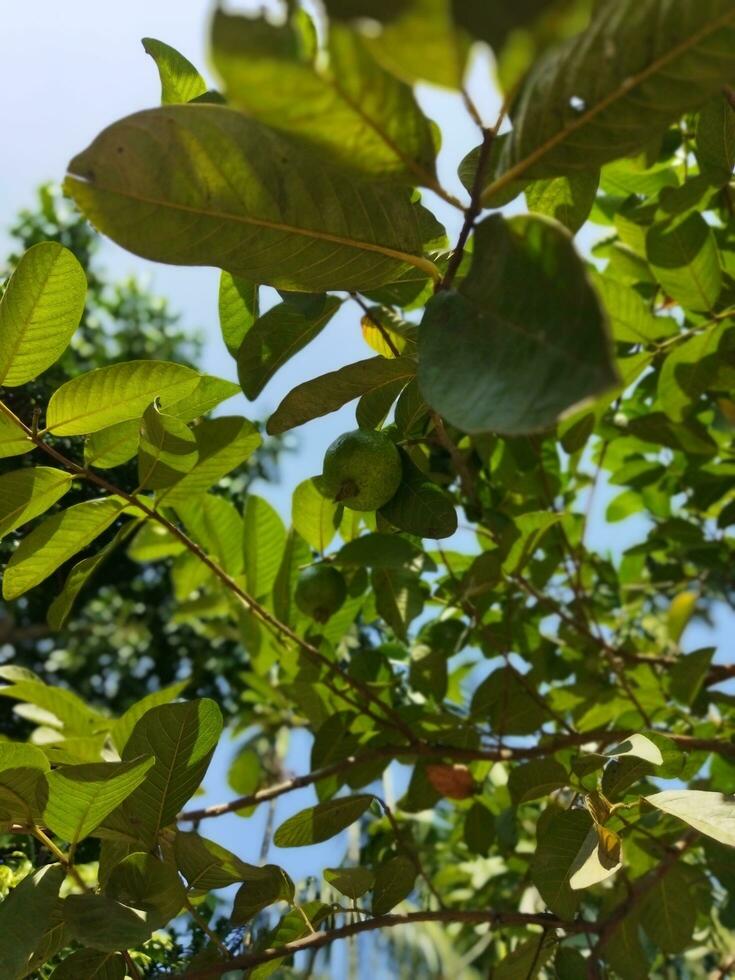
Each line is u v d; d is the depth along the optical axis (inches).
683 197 77.1
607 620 129.9
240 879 65.0
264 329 69.6
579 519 120.3
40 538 67.8
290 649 96.5
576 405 31.7
